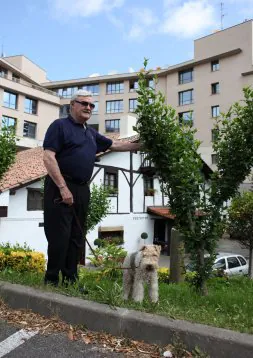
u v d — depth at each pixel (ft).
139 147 15.53
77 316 9.86
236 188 17.25
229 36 136.56
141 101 16.88
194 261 17.15
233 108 18.29
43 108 147.23
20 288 11.52
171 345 8.45
